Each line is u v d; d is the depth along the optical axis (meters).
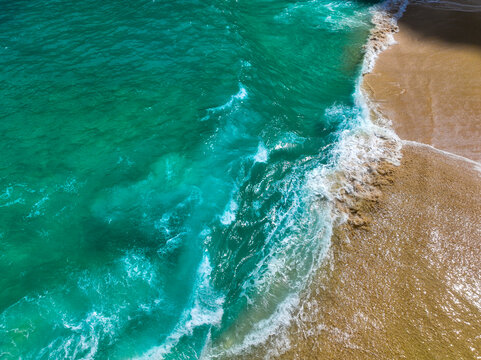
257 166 14.91
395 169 14.66
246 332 10.27
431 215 12.74
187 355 9.89
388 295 10.68
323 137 16.38
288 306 10.73
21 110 16.64
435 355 9.29
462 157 15.17
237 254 12.30
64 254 11.96
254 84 18.53
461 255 11.52
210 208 13.55
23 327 10.21
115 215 13.19
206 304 11.06
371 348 9.55
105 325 10.45
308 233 12.69
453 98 18.16
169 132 15.99
